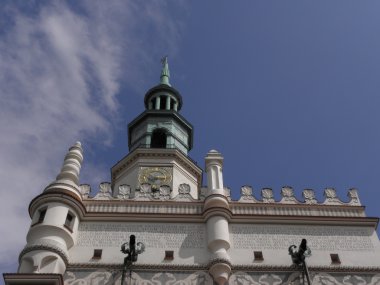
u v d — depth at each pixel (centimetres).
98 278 2477
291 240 2711
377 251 2677
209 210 2778
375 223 2823
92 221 2766
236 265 2547
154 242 2667
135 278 2478
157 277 2488
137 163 3925
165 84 5022
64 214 2670
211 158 3166
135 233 2717
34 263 2425
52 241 2519
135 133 4394
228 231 2719
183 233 2723
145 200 2911
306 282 2483
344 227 2800
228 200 2908
